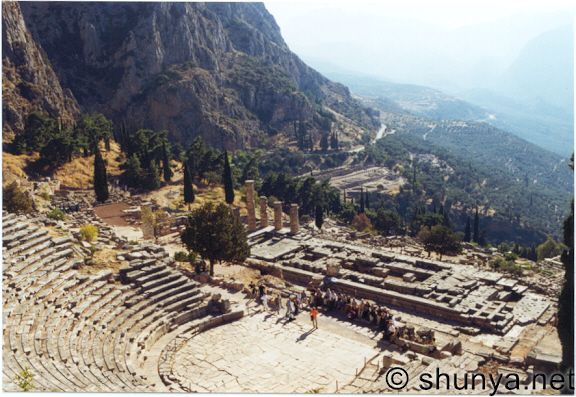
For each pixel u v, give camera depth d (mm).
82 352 27203
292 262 51375
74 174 94688
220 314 36906
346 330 35719
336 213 132750
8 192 52688
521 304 42312
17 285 31047
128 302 34375
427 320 39188
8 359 23797
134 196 91125
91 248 40188
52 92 143375
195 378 28344
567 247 28203
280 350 32125
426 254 69750
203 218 43844
